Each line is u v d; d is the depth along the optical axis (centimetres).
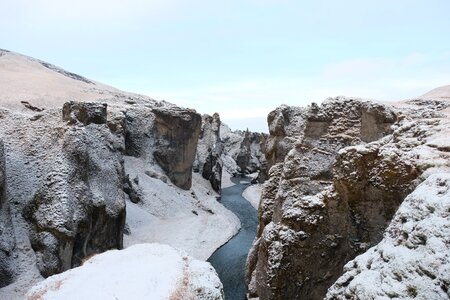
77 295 1216
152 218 4072
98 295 1206
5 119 2980
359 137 2191
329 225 1609
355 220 1529
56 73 9162
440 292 738
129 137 5012
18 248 2342
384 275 860
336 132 2250
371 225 1484
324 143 2245
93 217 2641
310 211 1647
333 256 1592
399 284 812
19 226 2438
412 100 3566
